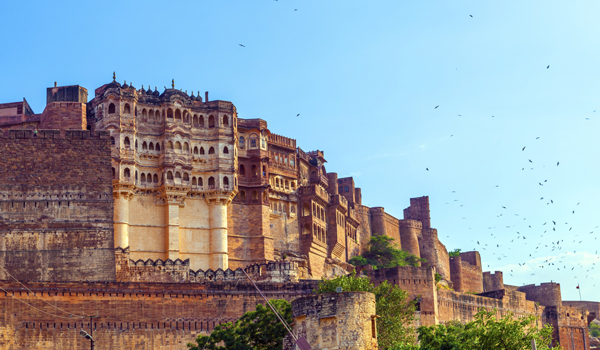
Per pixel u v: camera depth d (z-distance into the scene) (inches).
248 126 5182.1
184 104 4845.0
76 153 4018.2
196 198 4795.8
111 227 3941.9
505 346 2721.5
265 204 5113.2
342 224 5935.0
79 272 3831.2
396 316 3791.8
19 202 3882.9
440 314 4611.2
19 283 3523.6
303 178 5762.8
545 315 5654.5
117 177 4559.5
